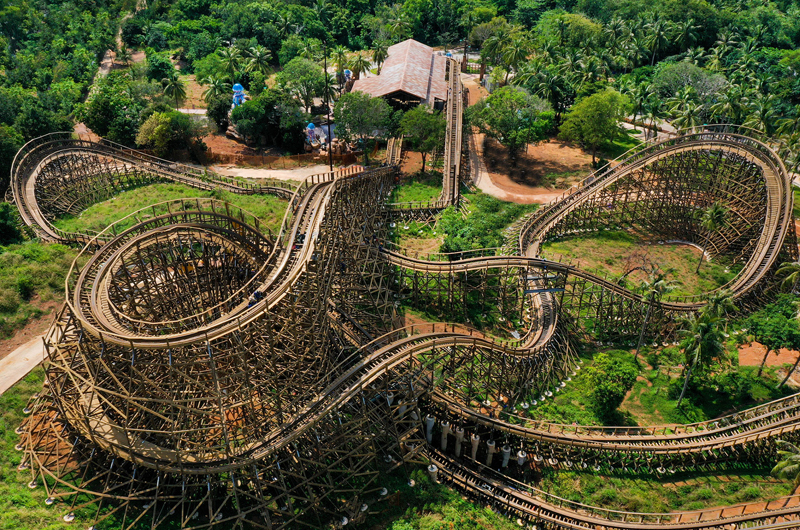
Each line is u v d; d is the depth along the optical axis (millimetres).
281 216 94125
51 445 52906
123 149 114812
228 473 50562
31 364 62875
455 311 77500
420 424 57656
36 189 91812
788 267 72688
